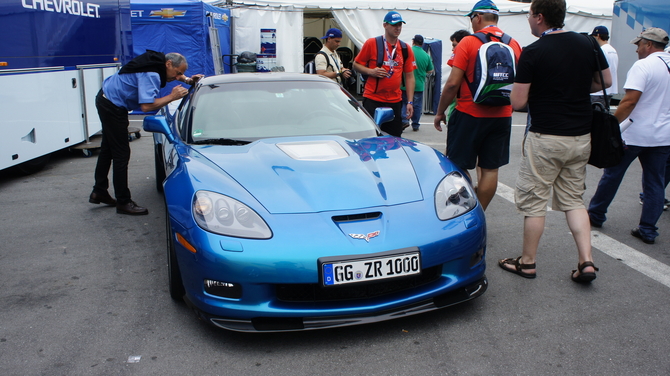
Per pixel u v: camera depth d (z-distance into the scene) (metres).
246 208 2.35
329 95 3.79
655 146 3.62
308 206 2.39
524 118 11.20
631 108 3.56
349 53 14.77
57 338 2.43
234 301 2.26
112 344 2.38
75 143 6.61
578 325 2.53
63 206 4.61
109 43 7.51
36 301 2.81
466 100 3.65
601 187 3.99
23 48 5.36
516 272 3.14
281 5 11.95
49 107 5.91
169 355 2.29
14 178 5.67
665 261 3.40
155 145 4.91
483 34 3.55
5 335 2.45
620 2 9.02
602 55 2.88
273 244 2.22
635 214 4.45
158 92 4.13
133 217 4.30
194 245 2.31
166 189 2.71
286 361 2.24
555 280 3.07
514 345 2.35
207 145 3.10
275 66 12.02
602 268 3.27
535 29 2.94
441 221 2.45
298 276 2.20
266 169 2.66
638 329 2.49
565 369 2.16
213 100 3.56
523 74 2.90
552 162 2.92
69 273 3.18
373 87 5.08
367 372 2.15
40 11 5.66
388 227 2.35
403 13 12.10
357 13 11.97
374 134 3.44
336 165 2.74
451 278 2.47
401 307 2.37
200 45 10.51
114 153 4.24
